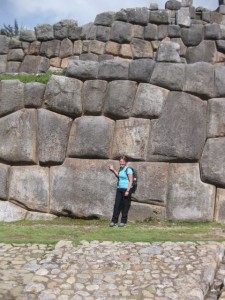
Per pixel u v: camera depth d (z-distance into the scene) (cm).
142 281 482
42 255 561
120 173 795
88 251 568
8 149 859
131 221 805
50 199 841
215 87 805
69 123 845
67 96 840
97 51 1380
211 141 796
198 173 798
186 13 1366
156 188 802
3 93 870
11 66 1439
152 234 665
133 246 586
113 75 827
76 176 830
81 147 830
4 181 861
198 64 813
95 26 1389
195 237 647
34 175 849
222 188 796
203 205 791
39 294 455
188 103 805
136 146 812
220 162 790
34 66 1426
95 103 831
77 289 465
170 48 818
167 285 473
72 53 1406
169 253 559
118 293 456
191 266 518
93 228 738
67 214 832
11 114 865
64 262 532
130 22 1372
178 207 795
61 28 1414
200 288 468
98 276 494
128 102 819
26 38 1440
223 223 783
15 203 856
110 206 814
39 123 848
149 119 815
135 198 805
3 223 816
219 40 1338
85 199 823
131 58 1368
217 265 540
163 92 812
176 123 802
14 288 468
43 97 852
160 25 1368
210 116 802
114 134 825
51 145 841
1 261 538
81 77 842
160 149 803
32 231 693
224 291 484
